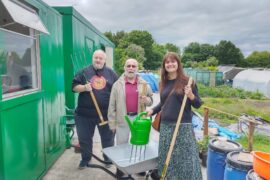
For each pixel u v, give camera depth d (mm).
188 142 3074
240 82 39625
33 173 3643
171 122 3121
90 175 4215
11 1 3051
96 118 4285
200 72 38750
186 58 91438
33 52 3785
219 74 39188
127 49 51406
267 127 11539
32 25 3213
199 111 12539
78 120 4316
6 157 2871
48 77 4270
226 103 19438
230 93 26000
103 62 4184
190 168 3072
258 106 22109
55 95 4641
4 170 2826
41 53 3947
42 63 3988
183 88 3049
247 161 2928
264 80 34250
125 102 3836
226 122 11992
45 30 3605
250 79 37156
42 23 3693
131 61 3805
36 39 3842
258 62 94938
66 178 4105
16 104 3092
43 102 4020
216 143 3576
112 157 3350
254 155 2615
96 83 4168
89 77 4168
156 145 3699
